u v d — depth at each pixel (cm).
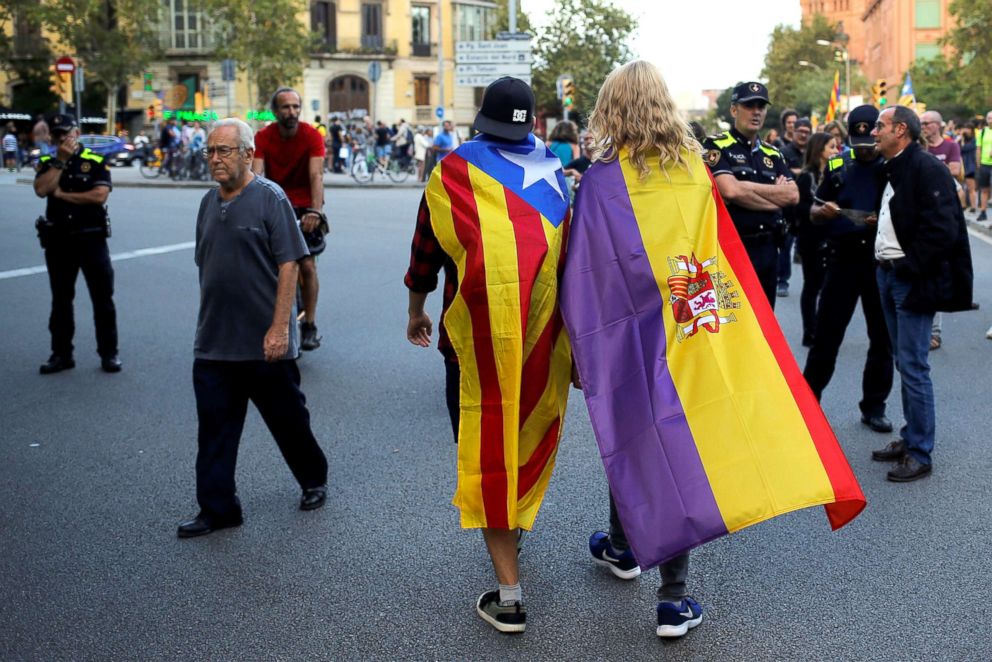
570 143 1233
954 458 650
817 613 446
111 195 2683
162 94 6222
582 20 5319
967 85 5422
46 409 784
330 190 3228
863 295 692
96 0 5334
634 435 407
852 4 14400
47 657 418
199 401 543
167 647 425
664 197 421
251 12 5203
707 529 393
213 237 537
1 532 548
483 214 418
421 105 6588
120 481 627
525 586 477
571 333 416
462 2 6644
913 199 603
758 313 424
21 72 5956
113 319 898
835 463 401
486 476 422
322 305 1195
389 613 452
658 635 423
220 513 544
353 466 645
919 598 458
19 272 1389
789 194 629
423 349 978
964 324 1086
